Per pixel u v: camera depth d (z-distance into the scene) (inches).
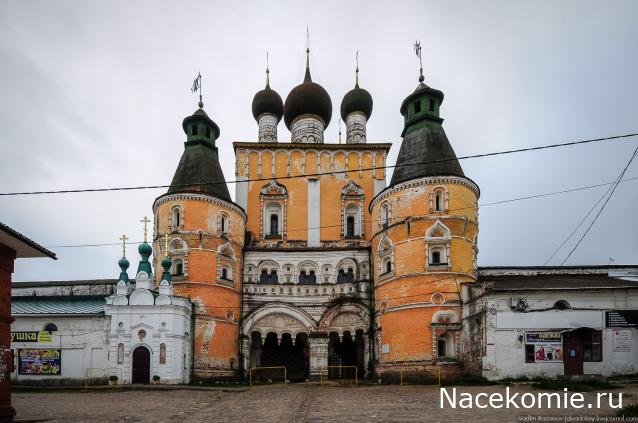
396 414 748.0
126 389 1222.3
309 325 1664.6
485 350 1243.2
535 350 1225.4
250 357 1683.1
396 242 1520.7
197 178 1662.2
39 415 789.9
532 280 1411.2
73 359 1402.6
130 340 1375.5
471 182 1534.2
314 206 1887.3
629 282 1350.9
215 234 1608.0
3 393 722.2
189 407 879.7
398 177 1594.5
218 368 1535.4
